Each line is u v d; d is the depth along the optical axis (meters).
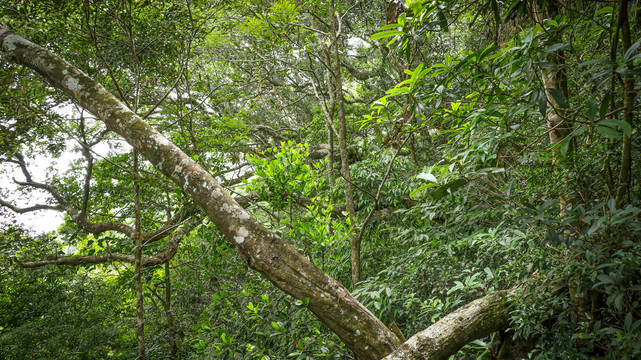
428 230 3.71
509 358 2.26
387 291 2.84
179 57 4.07
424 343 1.92
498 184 2.34
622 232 1.41
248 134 5.99
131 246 4.35
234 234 2.04
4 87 3.44
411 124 2.24
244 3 4.09
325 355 2.23
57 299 5.86
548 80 1.71
